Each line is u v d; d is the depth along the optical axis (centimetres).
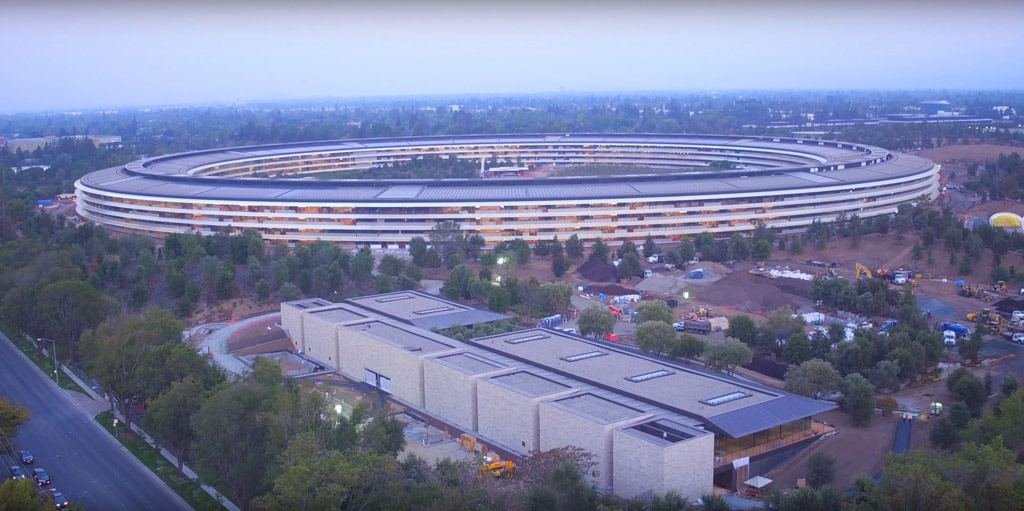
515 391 17712
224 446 15288
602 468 15800
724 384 18550
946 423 17262
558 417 16725
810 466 15938
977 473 13775
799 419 17000
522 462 15875
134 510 15650
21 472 17050
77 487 16600
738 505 15112
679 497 14025
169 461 17962
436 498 13450
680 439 15300
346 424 15775
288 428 15288
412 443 18500
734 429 15950
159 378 18688
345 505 14012
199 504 16025
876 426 18850
